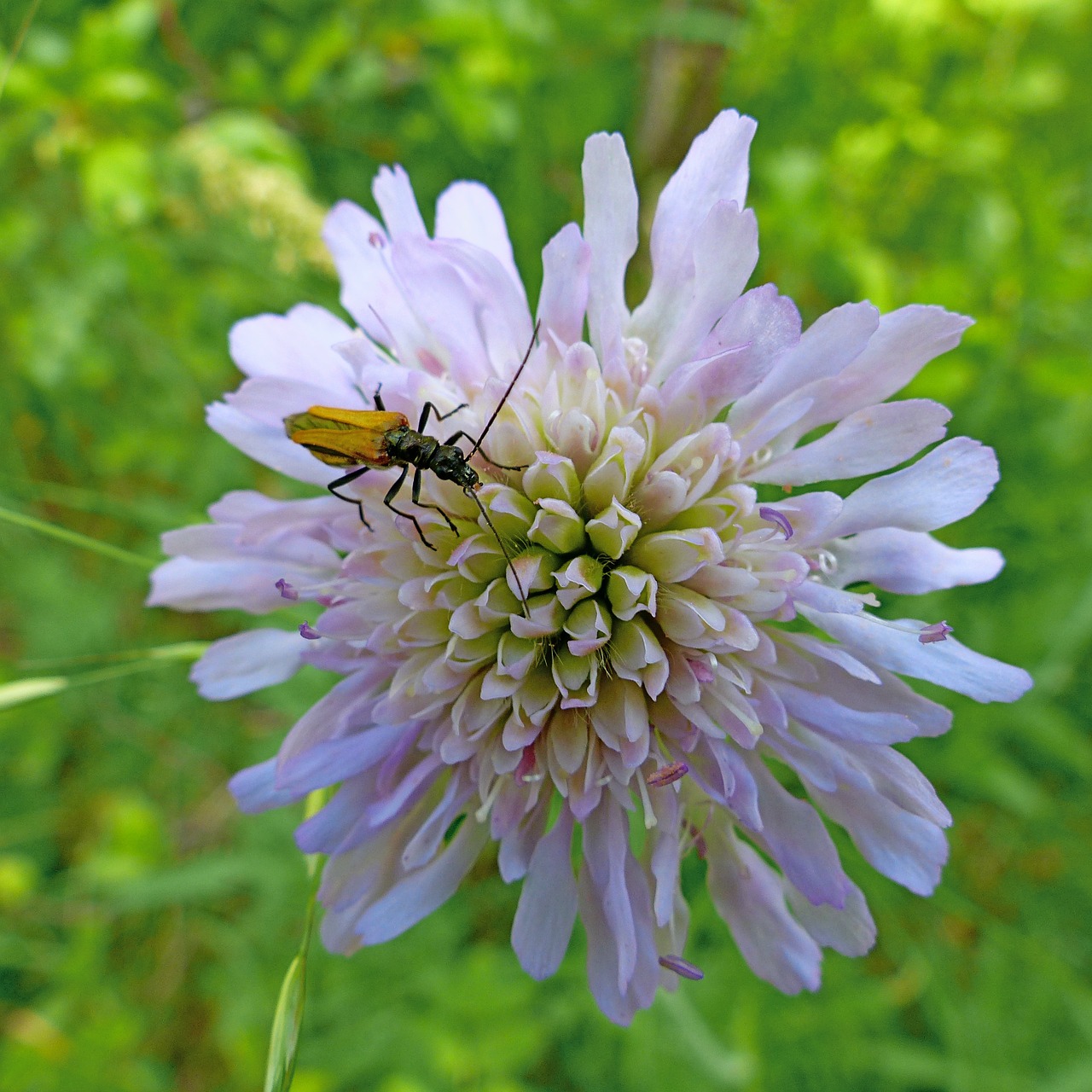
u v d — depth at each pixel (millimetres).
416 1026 80
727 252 49
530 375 51
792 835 49
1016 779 82
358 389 53
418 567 50
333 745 50
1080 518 85
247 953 88
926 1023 83
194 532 54
